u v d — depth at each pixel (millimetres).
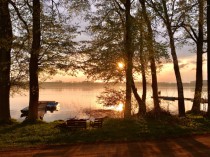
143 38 24047
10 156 14305
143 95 28922
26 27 23609
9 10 23562
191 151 14648
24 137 18266
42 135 18688
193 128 20297
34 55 23562
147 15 25656
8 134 19344
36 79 23969
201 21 27594
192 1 26750
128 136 17953
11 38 22719
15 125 22562
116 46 24562
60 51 23562
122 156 13875
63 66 23766
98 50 24953
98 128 20219
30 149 15547
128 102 24531
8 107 24609
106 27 24969
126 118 23547
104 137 17703
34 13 22953
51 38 23328
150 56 25422
